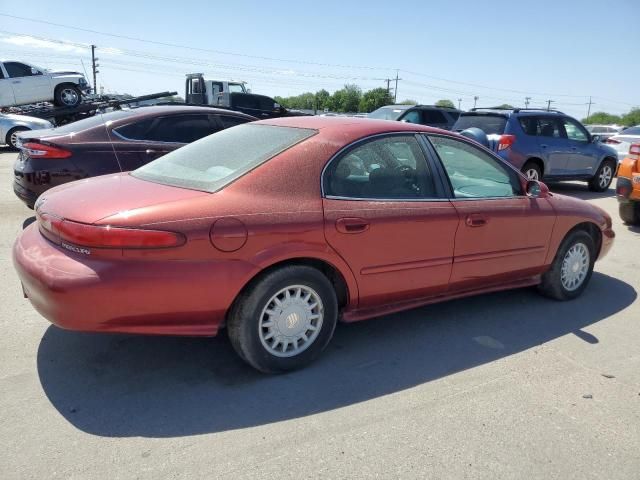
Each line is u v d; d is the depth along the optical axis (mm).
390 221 3527
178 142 6637
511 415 3025
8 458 2482
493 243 4156
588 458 2689
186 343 3715
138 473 2424
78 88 20625
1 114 16141
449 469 2555
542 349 3895
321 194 3330
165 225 2826
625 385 3422
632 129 17078
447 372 3494
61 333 3770
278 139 3543
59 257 2869
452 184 3986
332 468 2518
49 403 2938
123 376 3258
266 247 3070
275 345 3285
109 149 6180
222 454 2578
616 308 4785
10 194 8594
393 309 3785
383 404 3078
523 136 10703
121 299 2783
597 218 4941
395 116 14102
